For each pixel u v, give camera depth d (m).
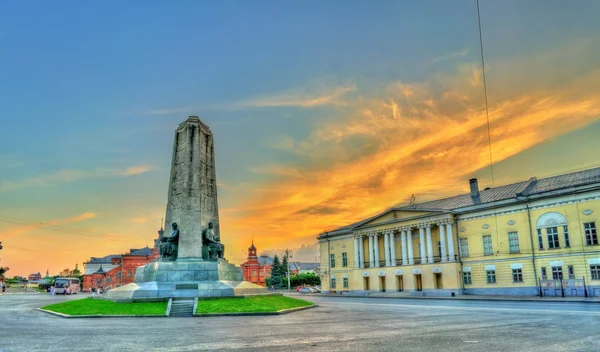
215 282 27.23
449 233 53.72
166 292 25.53
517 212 48.34
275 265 115.31
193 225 28.69
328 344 11.88
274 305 24.91
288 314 22.58
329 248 72.31
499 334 13.80
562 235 44.19
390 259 60.72
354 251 66.31
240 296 26.47
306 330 15.27
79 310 22.42
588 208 42.56
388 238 61.59
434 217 55.50
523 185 53.09
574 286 42.06
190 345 11.73
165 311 21.78
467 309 26.03
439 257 55.16
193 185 29.38
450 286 52.31
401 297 49.94
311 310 25.81
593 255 41.69
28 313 23.91
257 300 26.02
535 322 17.45
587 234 42.38
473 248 52.19
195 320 19.31
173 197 29.69
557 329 14.98
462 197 59.56
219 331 14.98
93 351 10.80
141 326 16.73
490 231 50.72
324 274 72.19
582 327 15.52
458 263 52.62
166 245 28.27
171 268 27.08
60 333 14.52
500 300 38.09
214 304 23.48
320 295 61.53
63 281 63.41
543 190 47.06
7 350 11.04
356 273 64.56
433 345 11.65
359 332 14.64
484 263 50.72
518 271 47.44
